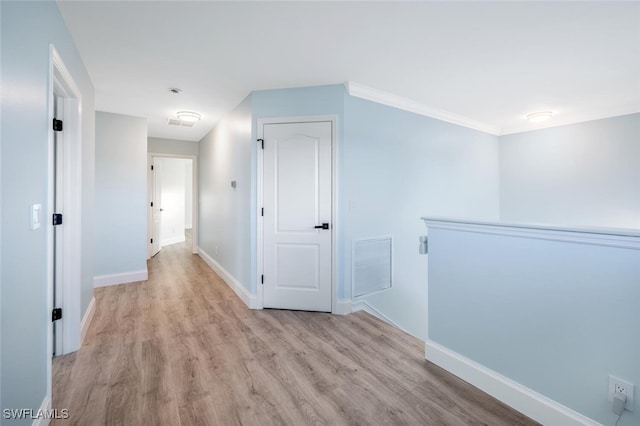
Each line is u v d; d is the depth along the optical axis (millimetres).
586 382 1375
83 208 2441
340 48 2332
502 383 1686
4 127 1096
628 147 3830
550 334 1502
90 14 1859
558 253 1473
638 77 2895
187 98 3395
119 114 3980
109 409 1604
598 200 4074
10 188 1146
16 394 1189
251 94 3156
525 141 4762
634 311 1239
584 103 3650
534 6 1834
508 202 4953
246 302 3295
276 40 2201
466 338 1902
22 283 1252
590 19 1969
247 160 3311
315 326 2732
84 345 2324
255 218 3172
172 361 2107
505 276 1690
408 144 3672
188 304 3285
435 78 2910
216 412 1601
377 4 1804
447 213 4180
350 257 3117
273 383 1864
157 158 6285
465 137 4453
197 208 6164
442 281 2053
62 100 2186
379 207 3379
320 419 1557
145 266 4234
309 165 3057
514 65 2635
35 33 1408
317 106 3041
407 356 2209
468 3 1807
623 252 1270
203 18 1925
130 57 2420
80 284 2287
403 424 1523
